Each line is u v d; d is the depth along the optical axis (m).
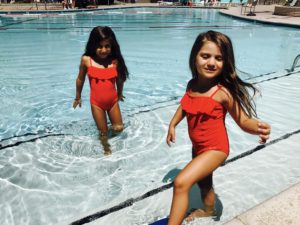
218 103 2.04
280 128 4.15
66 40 11.98
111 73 3.53
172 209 1.89
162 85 6.39
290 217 2.02
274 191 2.82
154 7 27.52
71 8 23.77
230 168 3.17
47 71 7.47
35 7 23.80
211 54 1.95
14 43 11.35
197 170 1.96
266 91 5.66
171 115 4.61
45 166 3.34
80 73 3.69
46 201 2.81
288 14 19.67
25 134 4.17
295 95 5.45
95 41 3.40
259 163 3.26
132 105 5.23
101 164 3.37
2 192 2.93
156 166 3.33
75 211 2.69
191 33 14.20
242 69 7.77
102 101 3.60
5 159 3.47
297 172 3.10
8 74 7.21
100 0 28.45
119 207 2.64
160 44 11.37
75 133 4.11
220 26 16.66
